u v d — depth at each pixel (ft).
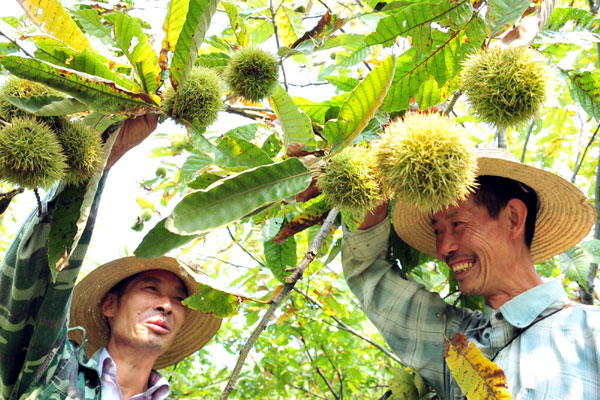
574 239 8.43
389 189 5.81
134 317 8.91
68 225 5.62
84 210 5.29
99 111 5.07
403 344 8.65
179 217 4.82
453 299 11.09
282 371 17.84
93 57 5.16
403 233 9.07
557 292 7.27
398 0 6.97
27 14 5.17
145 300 9.06
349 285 9.39
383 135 5.81
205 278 6.01
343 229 9.22
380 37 6.96
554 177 7.63
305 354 19.54
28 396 7.19
